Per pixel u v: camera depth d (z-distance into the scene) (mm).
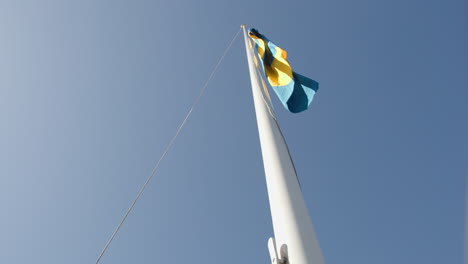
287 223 3799
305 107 9320
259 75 7508
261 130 5668
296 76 9594
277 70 9766
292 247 3512
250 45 9555
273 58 10008
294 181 4438
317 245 3582
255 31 10695
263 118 5898
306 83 9461
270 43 10344
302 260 3375
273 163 4762
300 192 4289
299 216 3873
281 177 4449
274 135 5387
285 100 9312
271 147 5098
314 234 3717
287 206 4012
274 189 4363
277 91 9562
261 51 10406
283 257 3389
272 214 4238
